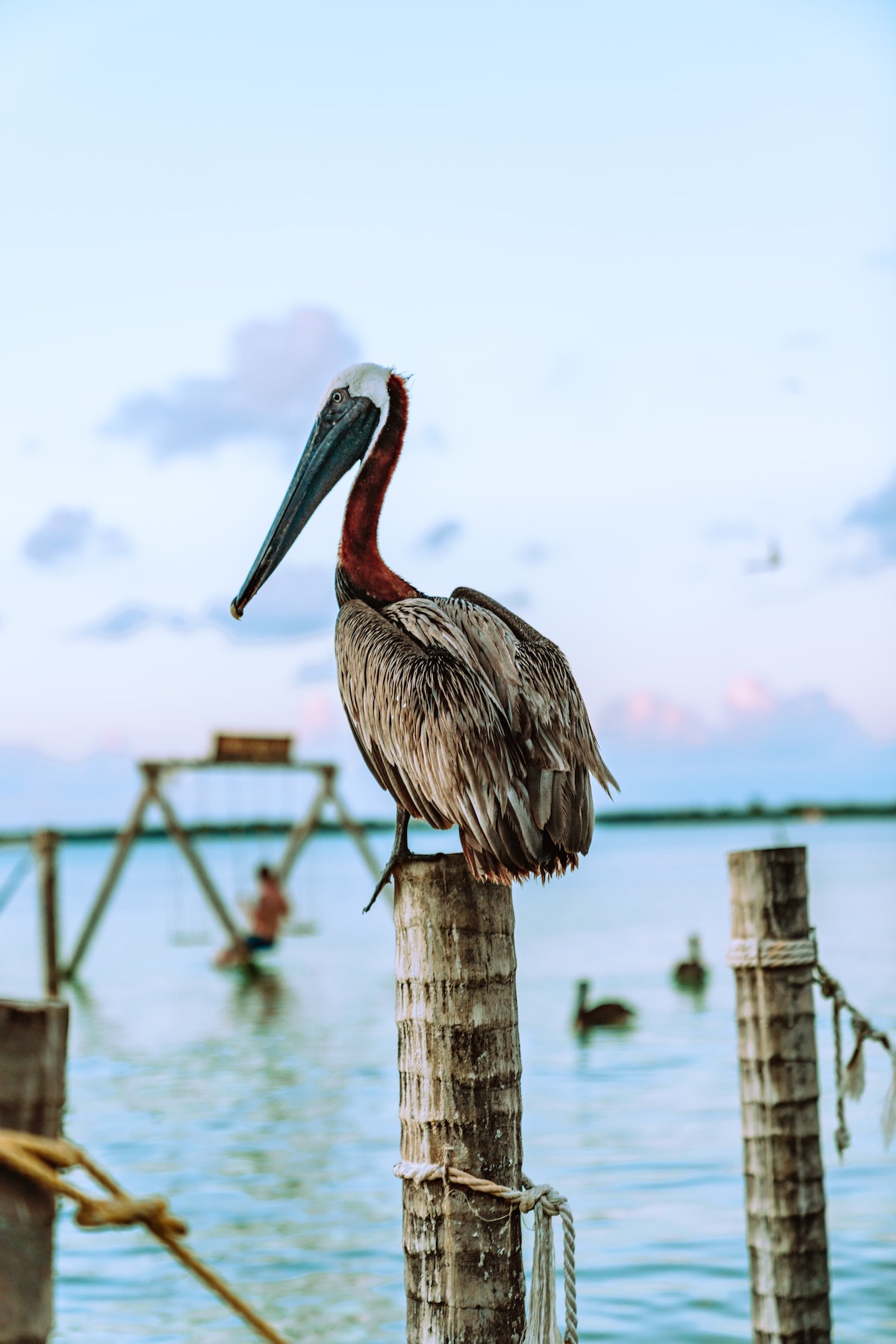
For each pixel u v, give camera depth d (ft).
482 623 15.72
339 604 18.12
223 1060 54.39
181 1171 36.09
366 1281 27.53
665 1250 28.66
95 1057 56.34
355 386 18.71
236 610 18.45
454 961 13.47
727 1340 24.25
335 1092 46.57
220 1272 28.30
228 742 87.92
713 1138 37.65
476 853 13.93
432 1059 13.41
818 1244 20.86
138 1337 24.85
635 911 140.97
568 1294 12.80
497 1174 13.28
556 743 14.90
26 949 122.21
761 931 21.17
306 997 75.72
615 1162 35.40
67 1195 7.68
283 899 89.76
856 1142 35.81
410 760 14.93
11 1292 7.52
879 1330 24.13
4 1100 7.57
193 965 97.09
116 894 217.77
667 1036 56.85
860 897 138.41
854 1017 22.26
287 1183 34.71
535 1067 50.21
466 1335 13.04
